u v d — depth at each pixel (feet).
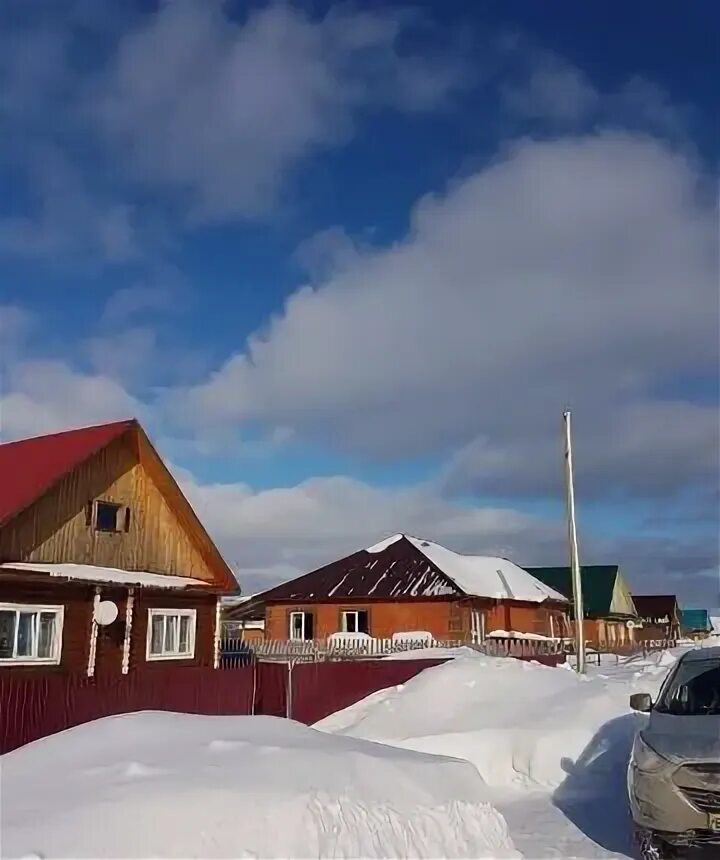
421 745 38.52
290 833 17.85
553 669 50.70
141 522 66.33
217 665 71.00
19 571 53.47
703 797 22.59
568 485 72.64
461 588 113.91
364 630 115.65
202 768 19.75
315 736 24.98
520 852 24.16
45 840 15.92
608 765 35.63
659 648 132.26
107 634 60.64
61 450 61.87
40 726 37.63
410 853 19.66
